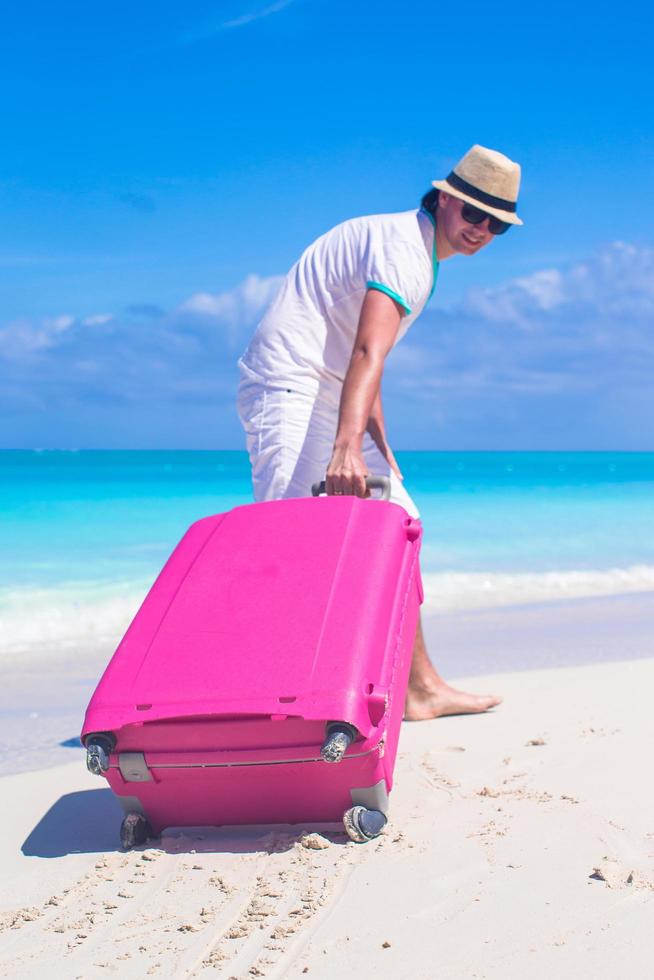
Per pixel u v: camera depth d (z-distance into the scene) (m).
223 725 2.84
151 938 2.43
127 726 2.89
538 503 21.59
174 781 2.96
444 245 3.97
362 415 3.56
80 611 8.23
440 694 4.67
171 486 28.09
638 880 2.61
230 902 2.62
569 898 2.52
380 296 3.72
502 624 7.97
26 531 14.35
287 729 2.81
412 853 2.89
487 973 2.16
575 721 4.44
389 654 3.00
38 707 5.38
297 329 3.98
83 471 42.22
